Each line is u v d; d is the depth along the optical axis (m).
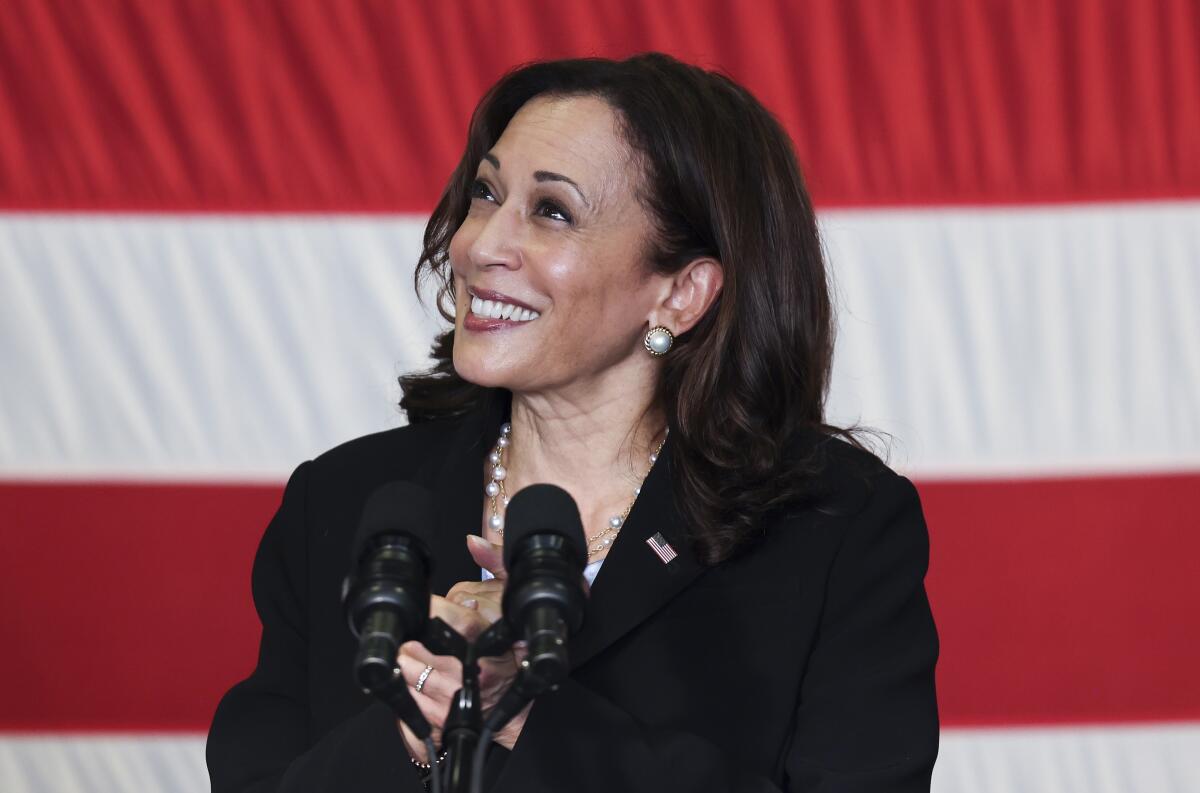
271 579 7.19
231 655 10.87
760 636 6.50
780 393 6.93
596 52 10.62
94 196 10.66
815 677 6.48
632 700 6.38
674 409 6.86
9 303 10.66
